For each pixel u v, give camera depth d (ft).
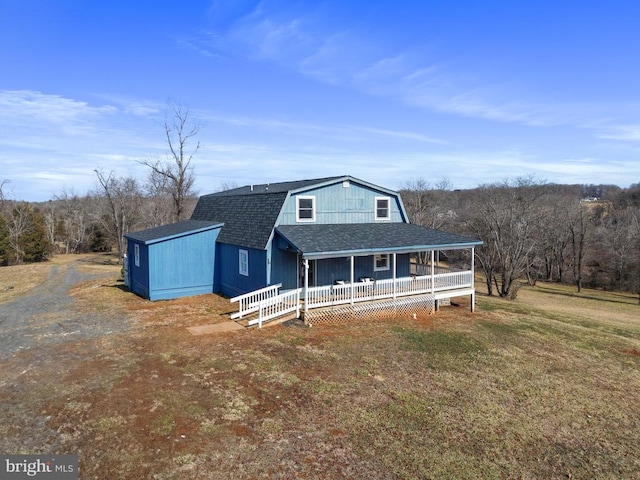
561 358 46.85
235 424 28.14
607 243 154.71
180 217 134.21
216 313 57.11
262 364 38.81
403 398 33.65
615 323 71.05
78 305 63.52
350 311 55.77
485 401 34.22
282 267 60.08
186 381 34.42
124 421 27.76
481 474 24.27
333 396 33.22
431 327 55.67
